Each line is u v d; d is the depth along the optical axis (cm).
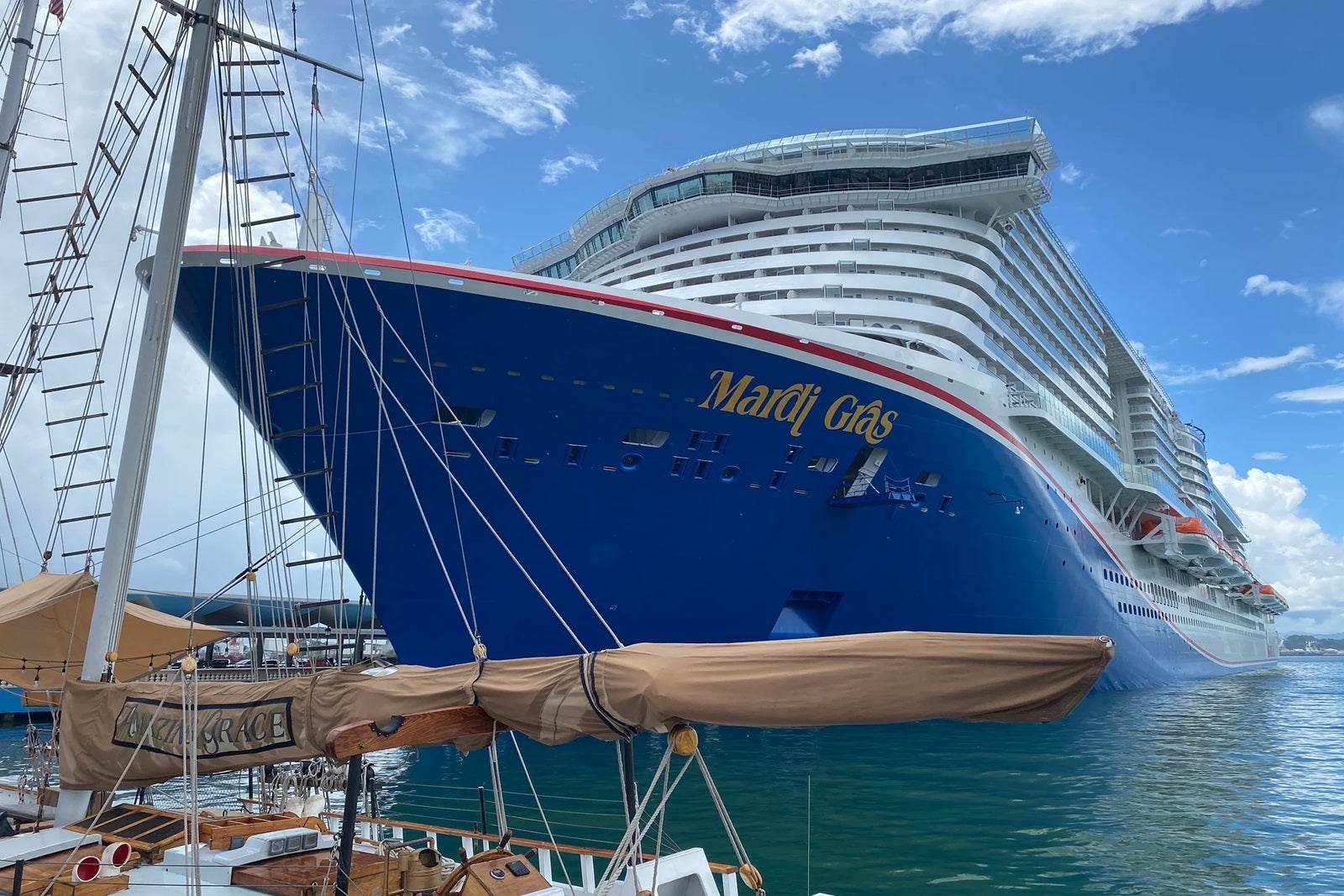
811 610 2319
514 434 1777
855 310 2688
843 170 3108
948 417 2373
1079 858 1245
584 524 1866
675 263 3030
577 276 3553
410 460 1709
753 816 1472
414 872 668
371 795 1189
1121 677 4044
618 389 1827
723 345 1897
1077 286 4575
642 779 1788
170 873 710
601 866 1177
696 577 2014
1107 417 4988
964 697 413
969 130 3156
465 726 560
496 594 1819
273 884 667
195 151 916
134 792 1477
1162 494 4503
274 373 1631
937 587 2516
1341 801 1622
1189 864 1221
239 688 650
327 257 1527
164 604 3834
